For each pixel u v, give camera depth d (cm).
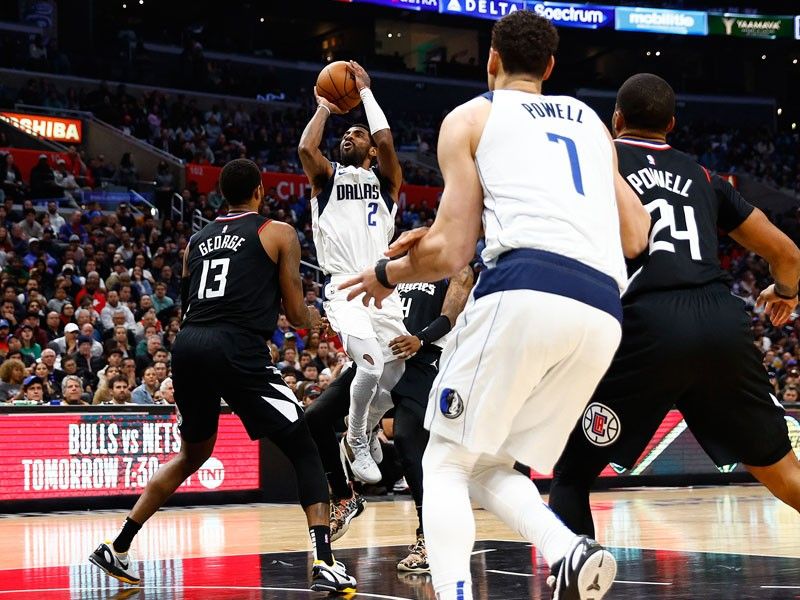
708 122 2873
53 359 934
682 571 412
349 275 448
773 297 329
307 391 941
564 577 220
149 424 820
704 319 285
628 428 292
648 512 734
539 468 240
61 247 1309
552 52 254
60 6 2508
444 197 236
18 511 758
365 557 476
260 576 414
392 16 3008
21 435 764
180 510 789
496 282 227
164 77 2467
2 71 2100
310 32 3164
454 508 233
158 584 396
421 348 446
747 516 697
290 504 851
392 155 450
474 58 3145
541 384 234
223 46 2733
